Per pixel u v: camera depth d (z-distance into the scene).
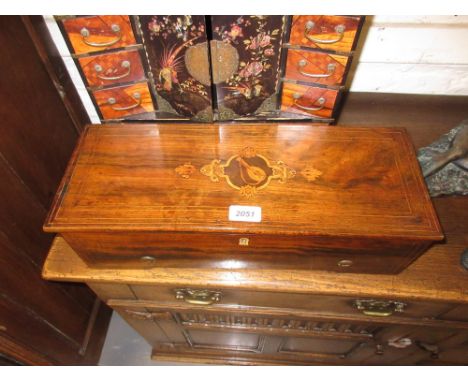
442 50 0.79
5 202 0.73
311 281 0.71
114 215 0.60
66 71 0.87
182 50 0.65
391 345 1.01
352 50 0.64
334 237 0.59
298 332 1.01
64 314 1.07
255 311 0.86
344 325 0.94
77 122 0.95
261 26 0.61
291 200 0.62
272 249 0.64
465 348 0.98
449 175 0.73
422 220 0.60
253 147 0.70
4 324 0.78
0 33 0.64
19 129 0.73
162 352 1.35
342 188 0.64
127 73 0.69
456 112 0.88
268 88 0.73
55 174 0.89
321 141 0.71
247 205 0.61
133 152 0.69
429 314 0.79
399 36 0.77
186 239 0.62
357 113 0.90
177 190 0.64
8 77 0.68
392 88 0.90
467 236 0.75
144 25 0.61
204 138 0.72
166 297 0.84
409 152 0.69
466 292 0.68
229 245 0.64
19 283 0.82
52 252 0.75
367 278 0.71
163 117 0.79
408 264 0.67
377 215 0.60
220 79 0.70
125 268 0.73
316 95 0.73
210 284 0.71
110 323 1.45
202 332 1.13
